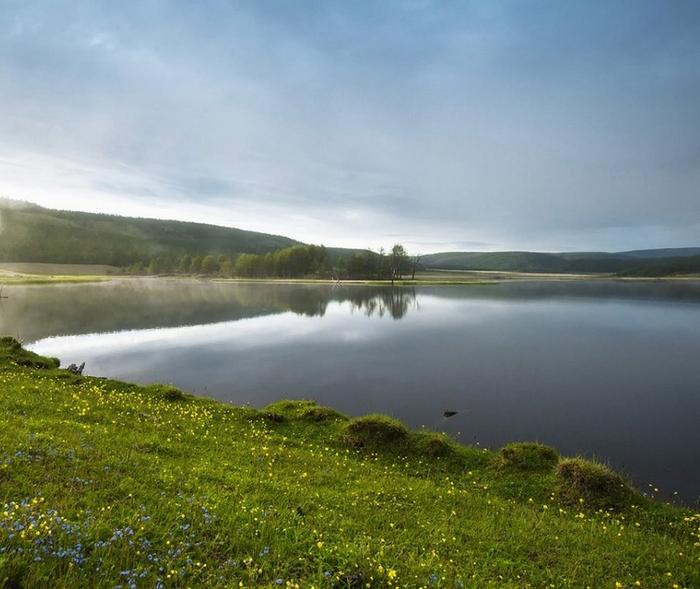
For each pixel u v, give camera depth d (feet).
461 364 159.33
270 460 51.39
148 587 20.88
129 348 183.93
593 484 50.44
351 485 47.37
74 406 61.62
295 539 29.14
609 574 32.81
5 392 63.77
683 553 37.81
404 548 31.78
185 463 43.70
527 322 275.18
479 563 31.71
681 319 288.51
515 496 51.39
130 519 27.35
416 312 333.01
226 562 24.31
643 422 99.14
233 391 123.13
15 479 31.01
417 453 63.05
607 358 170.30
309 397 118.42
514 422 99.14
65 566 21.12
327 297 464.24
